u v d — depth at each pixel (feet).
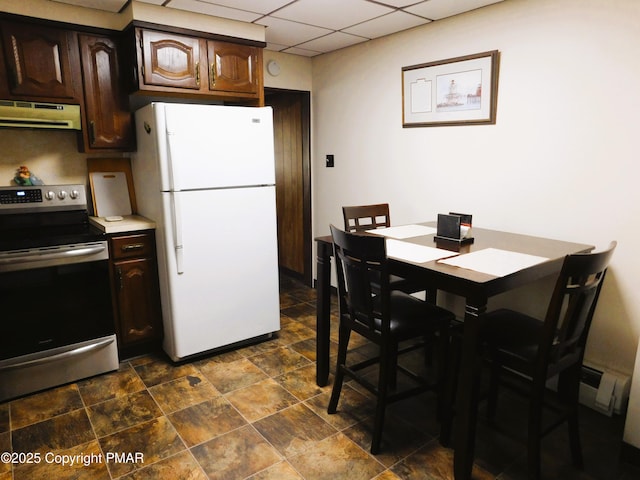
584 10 7.01
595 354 7.54
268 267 9.93
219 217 9.00
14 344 7.73
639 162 6.70
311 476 5.94
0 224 8.73
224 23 9.39
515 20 7.95
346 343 7.21
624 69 6.69
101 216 9.91
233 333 9.62
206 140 8.59
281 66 12.36
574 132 7.39
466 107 8.94
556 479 5.87
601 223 7.22
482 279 5.16
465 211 9.35
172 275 8.62
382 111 10.96
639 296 6.91
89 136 9.00
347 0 8.13
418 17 9.12
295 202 14.53
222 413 7.39
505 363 5.80
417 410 7.53
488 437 6.77
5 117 8.05
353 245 6.12
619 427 6.97
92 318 8.49
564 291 5.03
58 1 8.27
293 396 7.93
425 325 6.49
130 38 8.64
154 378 8.57
